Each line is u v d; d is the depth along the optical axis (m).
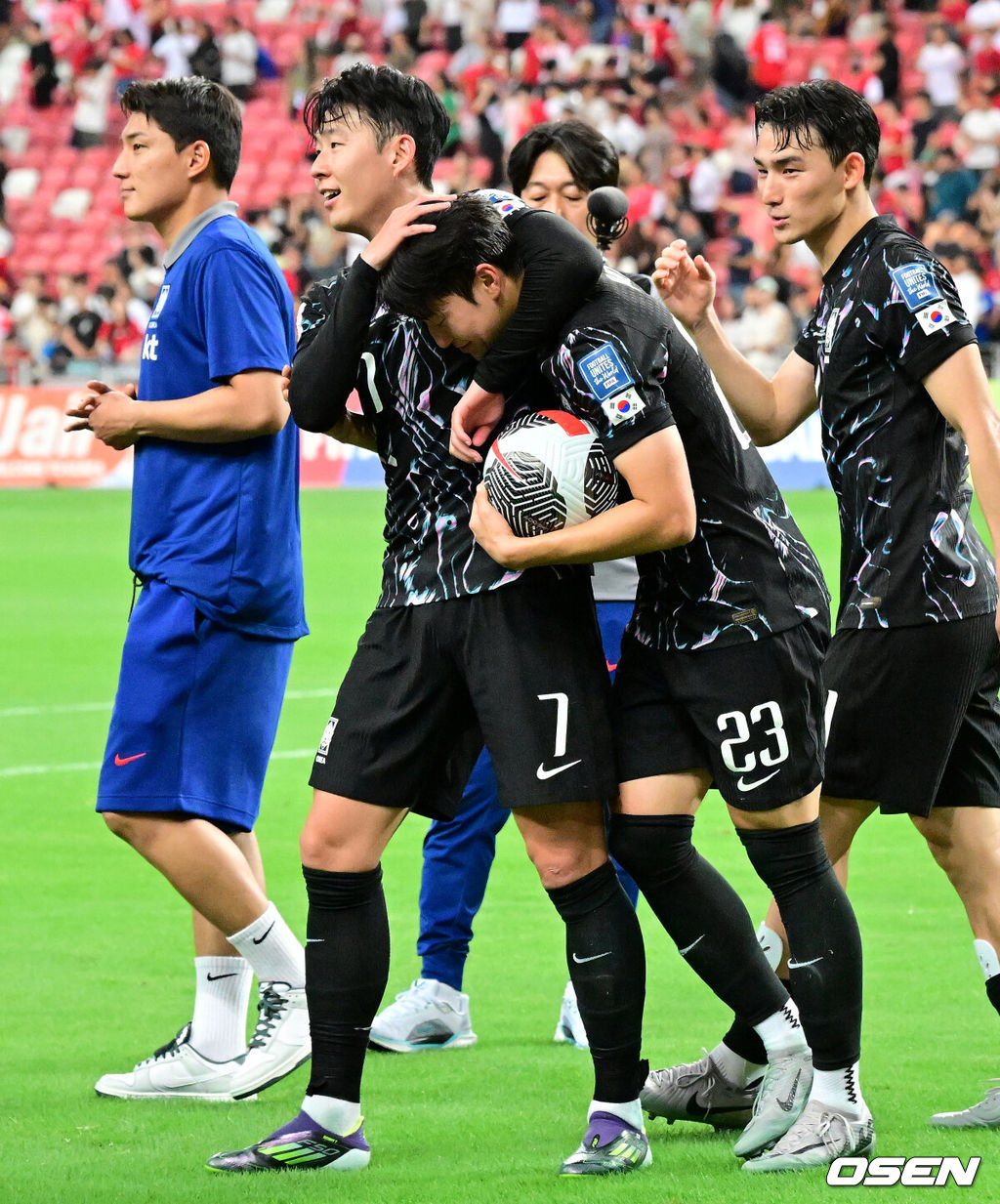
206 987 14.35
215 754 14.32
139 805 14.08
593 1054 12.02
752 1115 12.68
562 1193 11.20
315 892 12.20
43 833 24.72
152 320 14.98
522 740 11.78
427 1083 14.47
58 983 17.47
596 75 91.81
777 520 12.21
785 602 11.99
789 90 13.09
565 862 11.99
